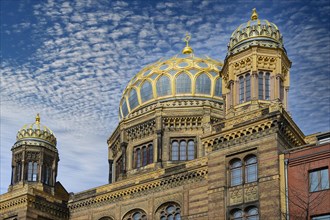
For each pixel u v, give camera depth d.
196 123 66.19
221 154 47.72
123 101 73.06
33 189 60.38
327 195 42.25
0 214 61.41
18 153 65.75
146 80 70.38
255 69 49.25
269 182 44.16
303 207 42.38
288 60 51.47
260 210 43.84
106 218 58.16
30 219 59.16
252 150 46.06
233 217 45.56
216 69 70.62
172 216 53.19
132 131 68.19
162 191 54.34
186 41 75.62
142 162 66.38
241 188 45.75
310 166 43.47
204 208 50.44
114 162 72.06
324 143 43.59
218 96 68.62
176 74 69.19
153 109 66.81
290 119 46.47
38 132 66.69
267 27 51.34
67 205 61.75
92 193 60.16
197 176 52.09
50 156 66.56
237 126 47.09
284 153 44.72
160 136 65.44
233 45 51.72
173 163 64.62
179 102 67.12
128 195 57.00
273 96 48.91
